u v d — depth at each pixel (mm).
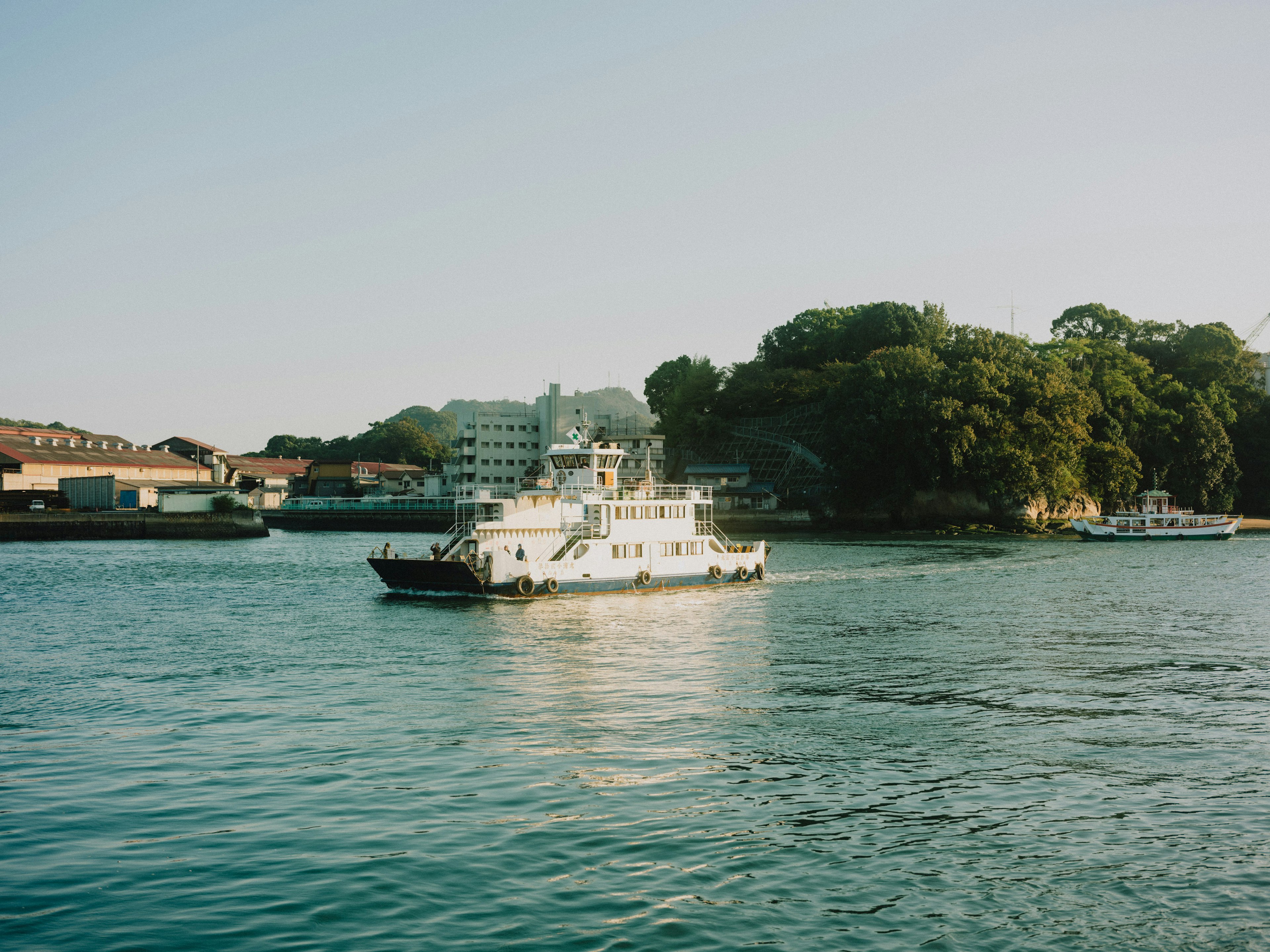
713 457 171875
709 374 176125
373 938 13430
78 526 117812
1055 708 27547
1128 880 15477
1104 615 48062
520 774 20969
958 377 125062
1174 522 113688
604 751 22812
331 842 16938
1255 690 30188
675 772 21188
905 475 126062
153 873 15594
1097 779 20812
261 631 42219
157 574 71688
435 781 20375
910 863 16125
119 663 34469
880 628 43375
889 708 27500
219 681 31156
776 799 19328
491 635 41031
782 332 187125
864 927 13828
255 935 13484
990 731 24875
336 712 26859
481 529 52312
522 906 14406
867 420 127562
